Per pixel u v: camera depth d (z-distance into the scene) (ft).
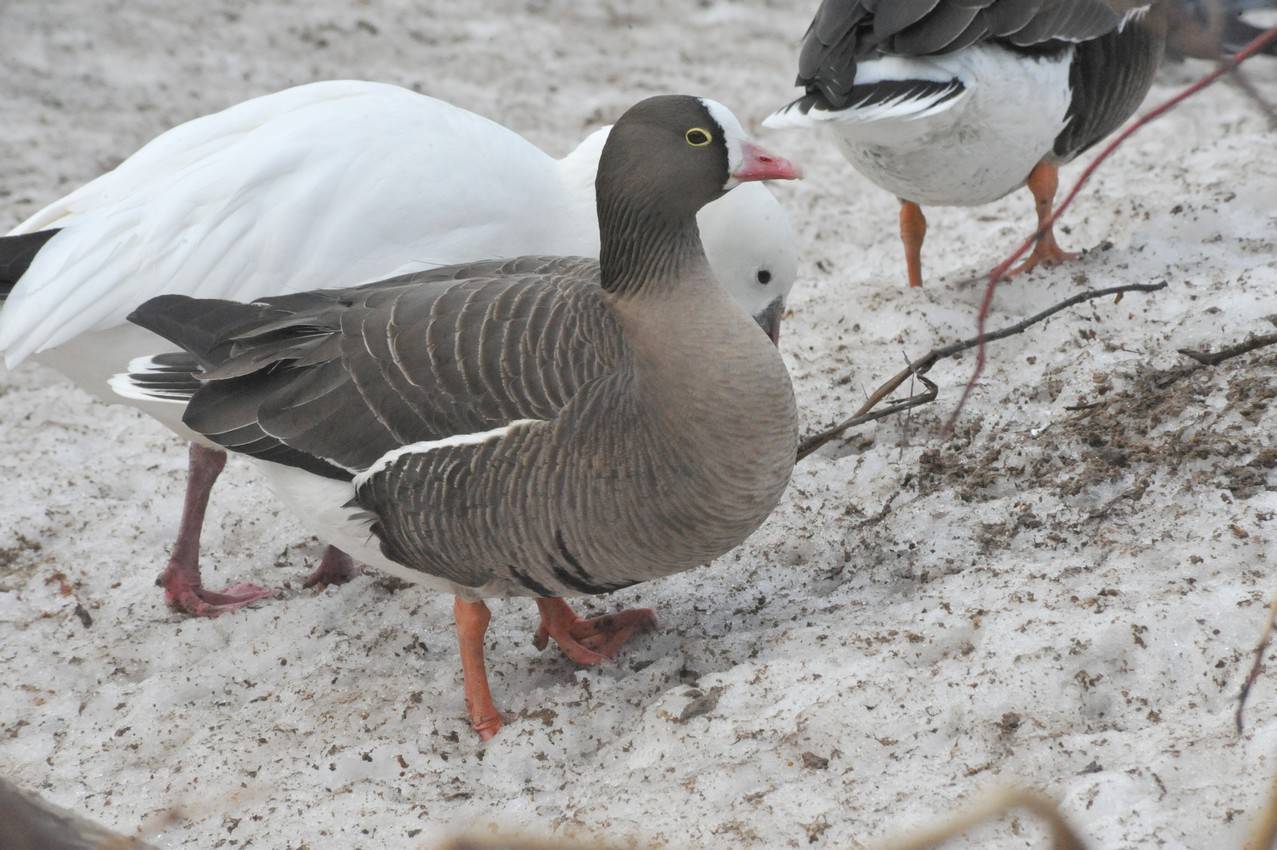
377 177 35.47
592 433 26.99
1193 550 28.27
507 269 31.60
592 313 28.09
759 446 27.20
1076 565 28.94
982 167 41.19
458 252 36.60
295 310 30.58
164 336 30.99
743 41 77.30
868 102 38.27
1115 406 34.63
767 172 27.89
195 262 33.99
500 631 33.55
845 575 32.48
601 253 28.37
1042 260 44.09
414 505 28.22
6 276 34.22
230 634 34.55
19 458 43.11
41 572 37.76
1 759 30.37
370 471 28.45
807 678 27.32
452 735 29.37
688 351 26.94
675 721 27.07
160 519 40.11
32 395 47.06
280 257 34.65
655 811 24.61
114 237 33.83
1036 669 25.64
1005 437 35.47
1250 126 54.24
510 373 27.66
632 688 29.40
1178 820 21.43
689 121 27.66
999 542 31.53
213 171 34.71
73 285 33.09
